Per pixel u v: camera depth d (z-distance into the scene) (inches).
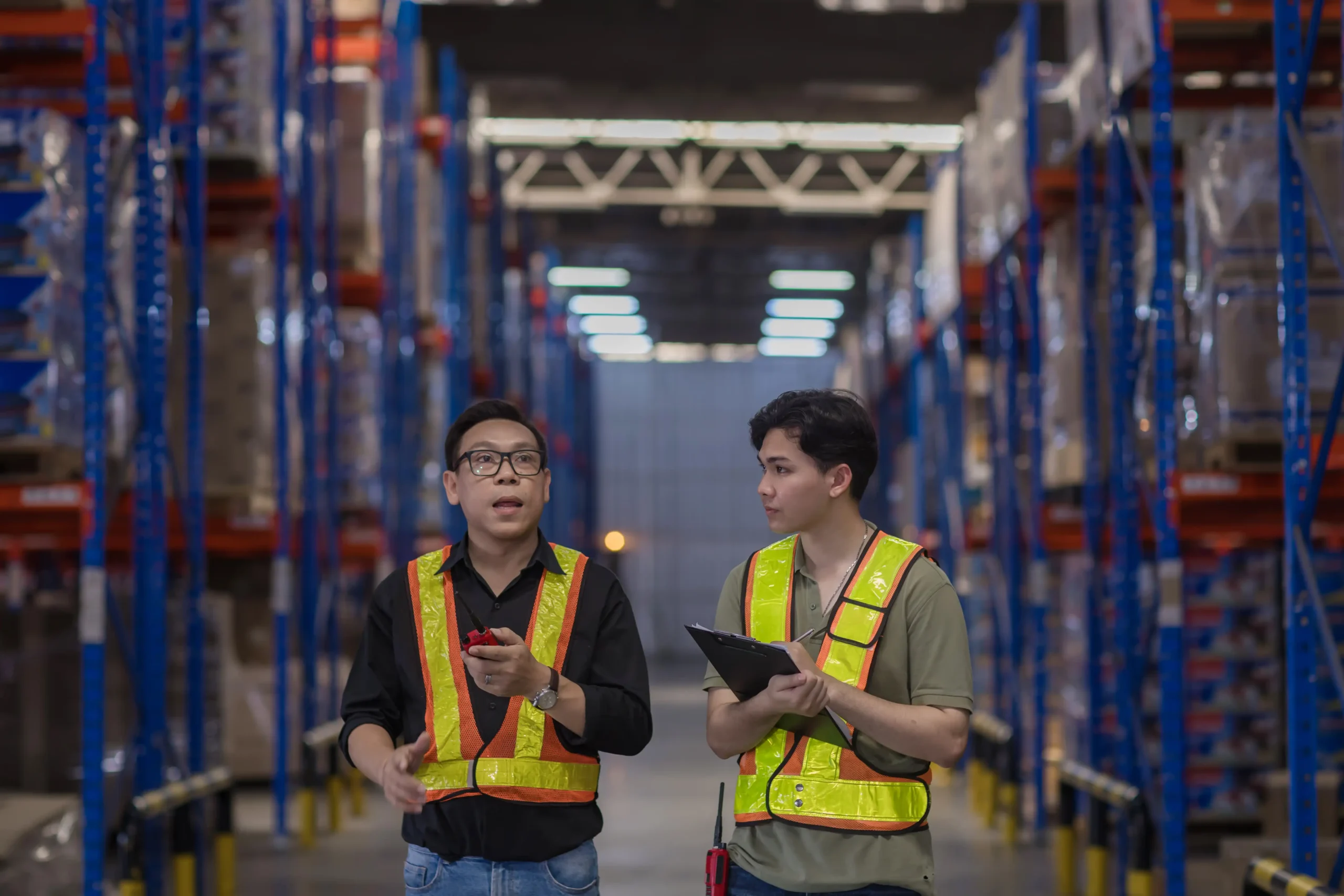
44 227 191.8
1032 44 317.1
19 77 227.0
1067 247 300.4
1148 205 228.5
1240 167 211.8
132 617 251.0
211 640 371.2
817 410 103.8
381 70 388.5
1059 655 374.3
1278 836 261.7
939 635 101.3
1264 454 213.0
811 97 606.5
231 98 276.2
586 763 109.7
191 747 245.4
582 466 1029.2
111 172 231.8
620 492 1250.0
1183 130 259.8
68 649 240.8
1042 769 321.1
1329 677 267.4
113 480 220.1
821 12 556.4
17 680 238.5
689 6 555.2
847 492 104.6
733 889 102.3
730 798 397.7
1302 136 167.0
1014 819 317.4
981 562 438.6
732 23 556.1
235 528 295.4
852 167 728.3
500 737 107.5
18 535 213.6
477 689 108.4
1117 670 253.1
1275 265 210.5
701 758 499.8
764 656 96.3
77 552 341.4
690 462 1252.5
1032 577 320.8
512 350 688.4
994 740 331.0
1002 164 359.3
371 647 112.6
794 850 99.7
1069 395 299.1
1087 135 274.5
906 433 687.1
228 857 242.5
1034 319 315.3
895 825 99.1
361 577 438.0
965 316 425.7
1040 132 325.4
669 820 357.4
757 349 1189.7
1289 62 168.2
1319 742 266.7
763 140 650.2
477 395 541.6
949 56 561.0
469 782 106.8
